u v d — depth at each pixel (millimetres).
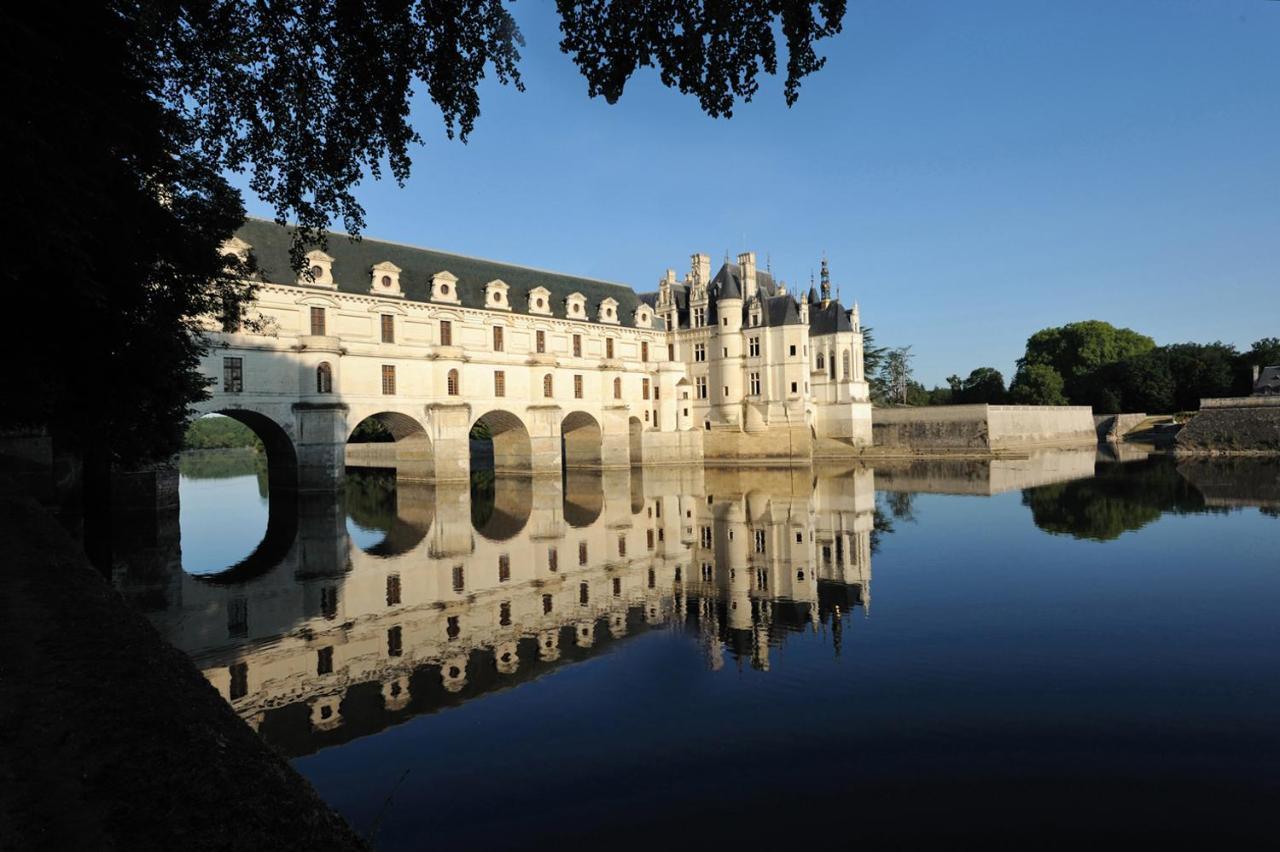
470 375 59625
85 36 11133
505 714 12219
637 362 77000
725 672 14000
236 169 13000
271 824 4598
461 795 9500
